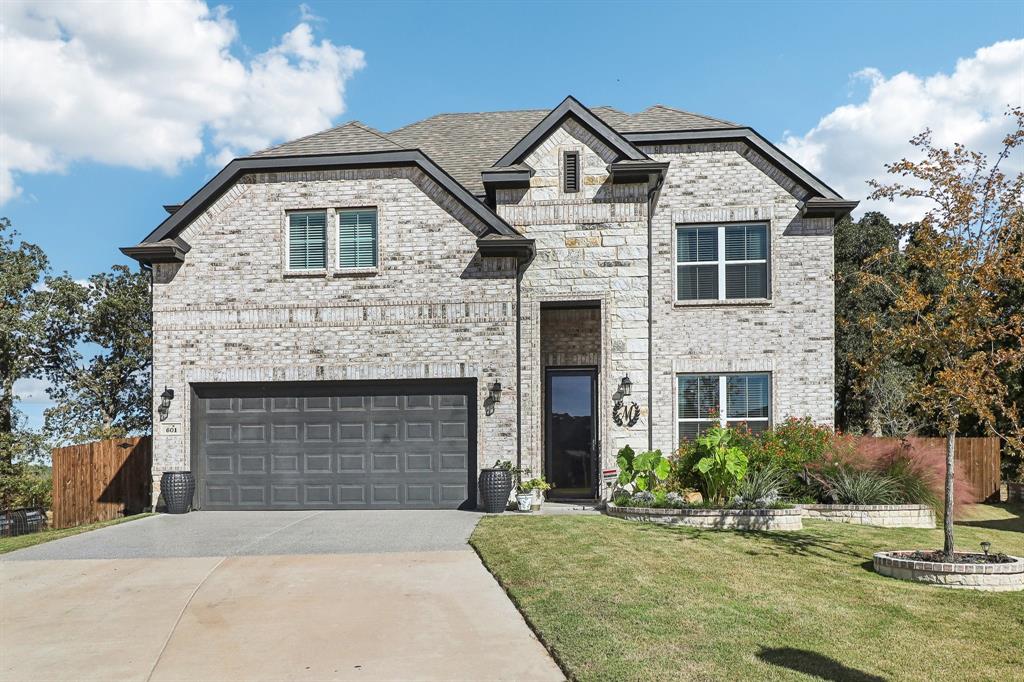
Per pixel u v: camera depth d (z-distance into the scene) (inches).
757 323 734.5
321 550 489.7
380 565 444.5
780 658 296.7
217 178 693.3
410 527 565.3
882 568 435.5
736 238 746.2
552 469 778.2
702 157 749.9
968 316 427.5
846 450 651.5
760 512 557.0
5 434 1015.6
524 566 424.2
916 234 459.5
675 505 582.2
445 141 868.6
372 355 679.7
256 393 689.0
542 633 319.3
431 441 674.2
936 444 690.2
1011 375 887.1
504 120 909.2
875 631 334.3
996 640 329.1
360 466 677.3
